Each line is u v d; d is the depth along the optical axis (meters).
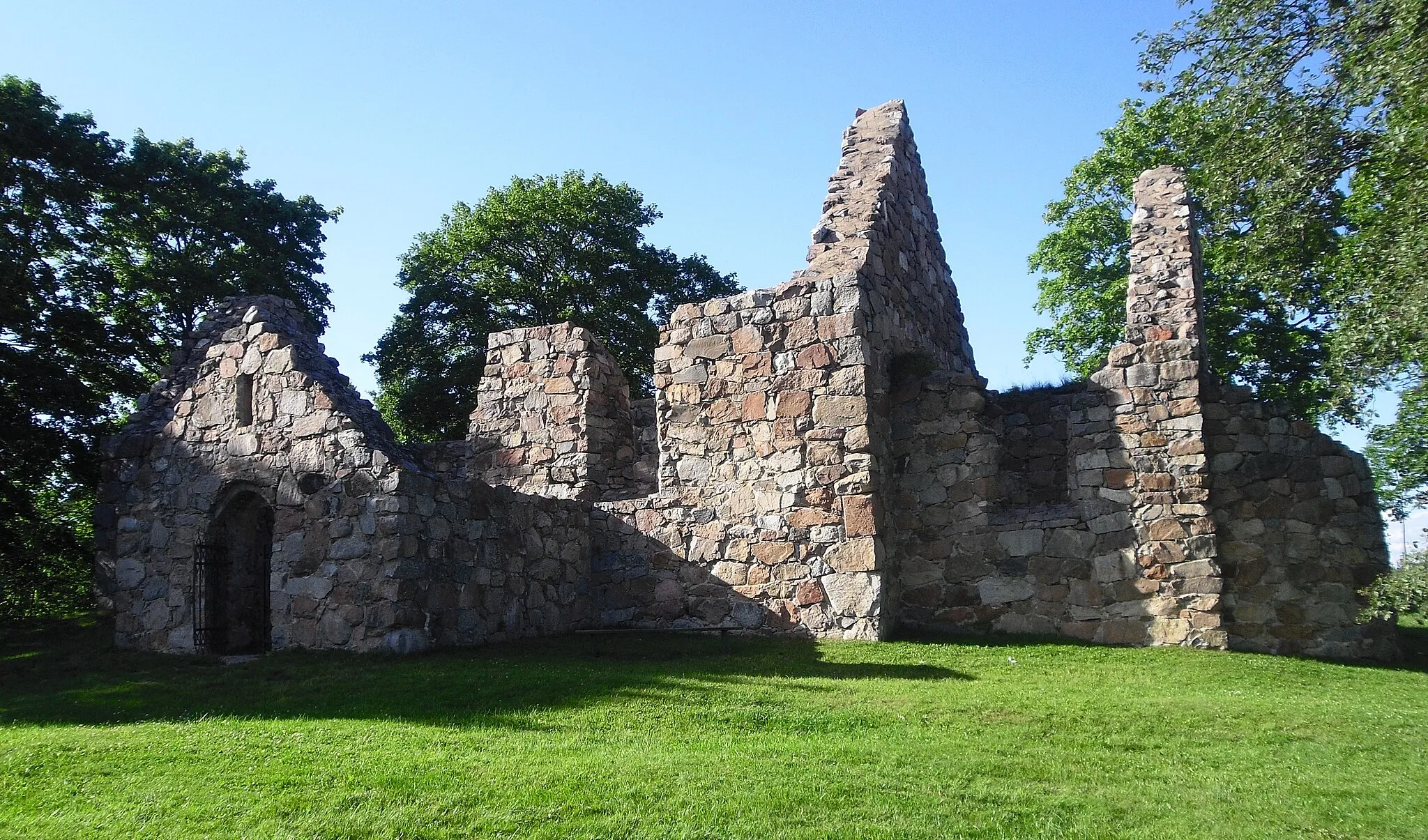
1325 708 10.05
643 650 13.30
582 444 17.27
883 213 16.64
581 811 6.68
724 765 7.67
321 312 28.53
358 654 12.30
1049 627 14.66
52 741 8.41
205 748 8.14
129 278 24.17
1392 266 9.28
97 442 19.64
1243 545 14.55
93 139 22.80
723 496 15.24
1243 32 10.52
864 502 14.31
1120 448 14.81
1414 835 6.53
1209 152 11.59
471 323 31.67
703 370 15.67
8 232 20.38
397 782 7.20
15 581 21.19
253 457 13.98
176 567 14.46
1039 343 28.30
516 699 9.91
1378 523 14.20
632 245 32.72
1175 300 15.06
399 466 12.76
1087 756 8.23
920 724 9.20
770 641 13.98
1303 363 23.11
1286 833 6.55
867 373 14.70
